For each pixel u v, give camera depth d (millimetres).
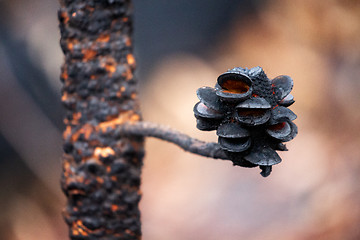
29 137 2127
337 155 1929
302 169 1927
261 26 2568
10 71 2135
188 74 2891
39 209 2057
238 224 1771
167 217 1925
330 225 1636
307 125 2188
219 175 2115
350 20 2184
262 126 546
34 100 2148
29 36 2180
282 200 1804
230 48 2822
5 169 2131
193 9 3172
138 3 3135
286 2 2416
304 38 2330
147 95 2859
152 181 2258
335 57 2252
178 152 2381
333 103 2186
